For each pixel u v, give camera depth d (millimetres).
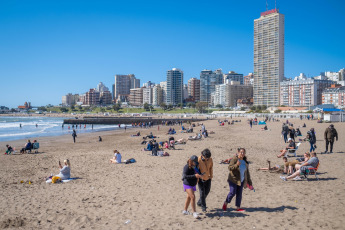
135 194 9945
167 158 18688
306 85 182750
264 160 16578
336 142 24328
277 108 150625
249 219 7164
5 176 14188
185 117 140500
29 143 24406
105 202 9125
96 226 7105
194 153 20859
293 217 7211
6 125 99625
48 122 130625
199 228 6691
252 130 46375
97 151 24656
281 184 10695
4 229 7035
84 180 12555
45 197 9945
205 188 7812
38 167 16922
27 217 7895
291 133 20891
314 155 11305
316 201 8453
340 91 163375
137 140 36562
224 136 35594
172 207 8367
